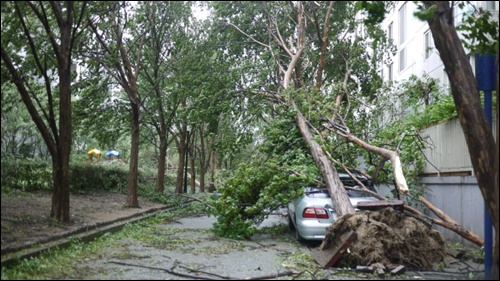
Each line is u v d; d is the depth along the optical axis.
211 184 32.03
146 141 29.33
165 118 22.86
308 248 10.42
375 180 12.08
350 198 11.41
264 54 15.80
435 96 15.44
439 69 17.38
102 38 16.11
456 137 11.42
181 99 19.25
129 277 7.21
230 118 16.58
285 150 13.93
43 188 15.04
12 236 8.67
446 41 7.45
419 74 19.73
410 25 20.92
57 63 12.40
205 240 11.30
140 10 15.42
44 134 10.62
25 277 6.79
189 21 17.58
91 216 12.82
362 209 9.36
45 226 10.01
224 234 11.88
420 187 12.64
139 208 16.97
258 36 16.66
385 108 19.05
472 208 10.10
